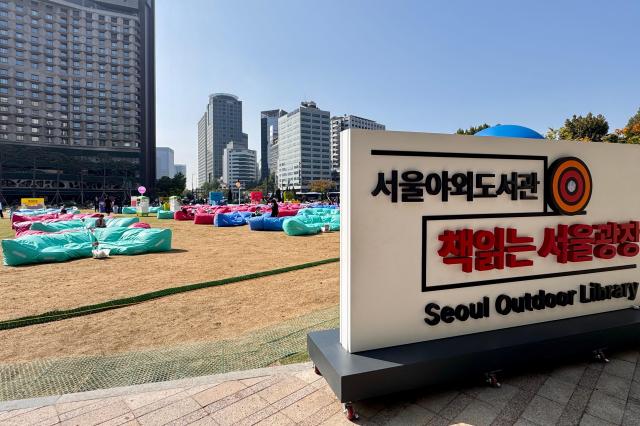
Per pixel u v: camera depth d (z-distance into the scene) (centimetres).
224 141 18488
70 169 8494
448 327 319
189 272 771
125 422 259
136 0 9438
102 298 581
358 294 292
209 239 1362
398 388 269
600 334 336
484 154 326
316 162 11425
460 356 287
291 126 11600
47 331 447
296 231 1457
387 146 296
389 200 297
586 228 363
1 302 562
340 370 261
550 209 354
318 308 527
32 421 261
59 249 924
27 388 315
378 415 265
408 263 305
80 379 329
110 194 8988
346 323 296
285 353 378
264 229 1695
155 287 646
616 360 347
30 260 866
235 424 255
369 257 294
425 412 269
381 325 299
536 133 446
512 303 339
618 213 382
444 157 313
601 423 253
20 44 8206
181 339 420
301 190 10969
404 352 290
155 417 264
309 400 284
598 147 371
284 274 749
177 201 2945
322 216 1859
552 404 277
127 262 890
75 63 8756
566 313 364
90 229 1192
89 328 457
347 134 290
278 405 277
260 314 504
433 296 314
